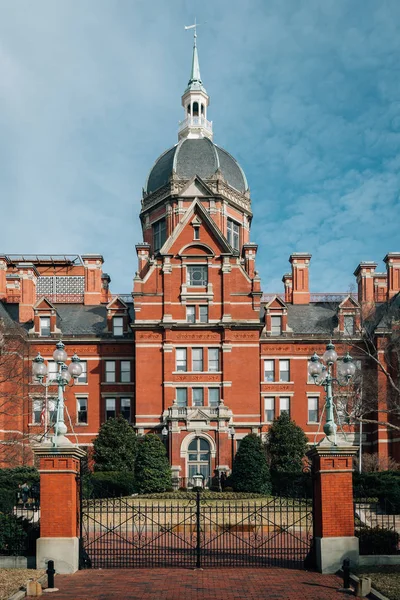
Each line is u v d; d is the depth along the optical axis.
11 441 54.09
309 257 73.81
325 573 24.36
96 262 74.06
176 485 57.59
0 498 30.34
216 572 24.47
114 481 48.69
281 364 66.25
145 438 56.34
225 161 77.69
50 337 65.69
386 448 62.03
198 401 62.56
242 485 52.38
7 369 57.97
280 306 67.50
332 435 25.88
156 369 63.00
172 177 74.44
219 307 63.72
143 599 20.06
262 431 64.31
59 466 25.20
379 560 25.09
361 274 70.88
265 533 34.28
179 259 64.44
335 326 67.69
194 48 84.25
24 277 69.56
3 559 24.86
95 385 65.56
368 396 61.81
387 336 61.75
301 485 50.00
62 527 24.80
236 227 76.44
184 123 81.75
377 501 41.03
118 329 66.81
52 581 21.72
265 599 20.09
